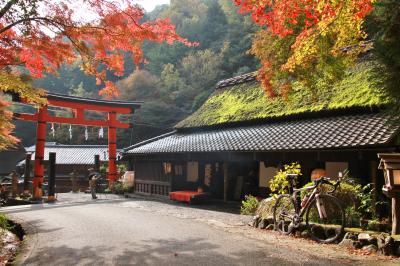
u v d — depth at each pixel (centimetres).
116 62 823
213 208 1250
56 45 729
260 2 598
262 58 964
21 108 4538
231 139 1319
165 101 4744
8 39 693
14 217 1086
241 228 824
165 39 777
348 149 908
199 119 1722
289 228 734
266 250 597
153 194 1769
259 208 884
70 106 1992
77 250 617
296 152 1048
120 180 2256
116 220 960
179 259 545
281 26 646
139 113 4409
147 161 1823
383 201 832
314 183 712
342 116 1121
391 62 777
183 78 4891
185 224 882
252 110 1470
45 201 1684
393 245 560
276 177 885
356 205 757
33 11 662
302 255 563
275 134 1191
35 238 742
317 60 874
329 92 1226
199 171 1619
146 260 542
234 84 1858
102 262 536
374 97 1014
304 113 1234
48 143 3962
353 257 548
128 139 4356
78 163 3278
